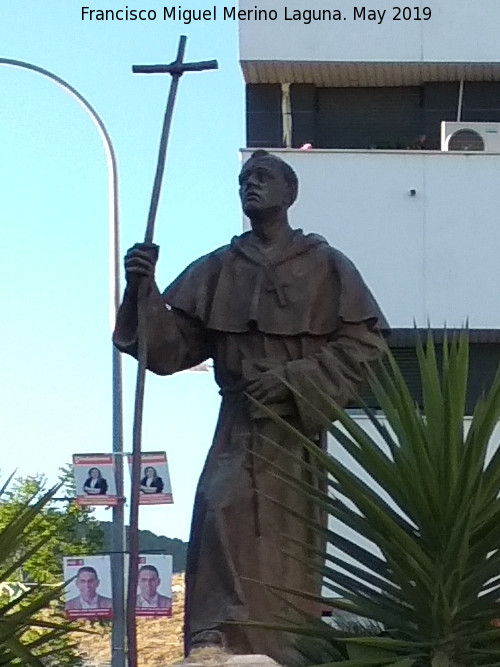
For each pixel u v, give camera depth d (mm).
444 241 25797
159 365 9250
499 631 7605
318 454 7863
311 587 8828
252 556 8734
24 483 9125
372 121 27234
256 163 9383
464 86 27156
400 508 7832
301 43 26828
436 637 7668
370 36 26875
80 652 11266
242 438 8945
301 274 9211
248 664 8250
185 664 8320
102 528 21703
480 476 7629
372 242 25734
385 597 7754
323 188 25781
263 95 27250
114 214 22125
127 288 9055
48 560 13422
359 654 7586
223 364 9211
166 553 20109
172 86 9242
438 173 25844
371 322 9133
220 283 9281
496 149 26016
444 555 7590
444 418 7746
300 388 8828
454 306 25719
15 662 7977
